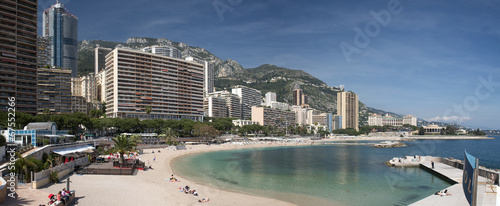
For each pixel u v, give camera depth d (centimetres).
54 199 3209
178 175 6047
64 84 18650
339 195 4622
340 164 8425
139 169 6222
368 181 5750
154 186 4644
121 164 5797
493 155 12838
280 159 9719
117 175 5353
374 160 9588
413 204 3841
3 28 10888
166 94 18362
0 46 10738
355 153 12475
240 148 14462
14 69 11006
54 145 5856
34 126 7025
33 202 3197
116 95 16488
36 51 11656
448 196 4159
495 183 4694
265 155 11175
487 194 4097
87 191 4034
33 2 11681
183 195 4200
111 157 6931
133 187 4466
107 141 9756
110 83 17162
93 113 19262
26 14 11456
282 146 17225
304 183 5516
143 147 10950
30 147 5472
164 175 5847
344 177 6197
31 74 11375
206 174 6322
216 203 3912
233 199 4194
